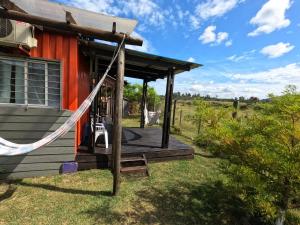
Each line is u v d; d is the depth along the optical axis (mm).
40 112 4801
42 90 4891
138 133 9094
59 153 5066
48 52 4852
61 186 4488
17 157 4770
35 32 4703
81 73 6660
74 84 5117
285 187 3131
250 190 3486
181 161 6613
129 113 18641
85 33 3693
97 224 3357
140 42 3949
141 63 6133
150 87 17516
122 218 3555
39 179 4785
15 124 4668
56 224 3301
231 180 3646
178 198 4332
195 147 8367
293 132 3008
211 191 4703
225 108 7531
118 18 4480
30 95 4812
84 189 4402
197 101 9617
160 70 7809
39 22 3439
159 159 6398
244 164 3512
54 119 4902
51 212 3582
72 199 4000
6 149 3545
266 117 3402
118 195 4234
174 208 3973
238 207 4133
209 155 7457
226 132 3742
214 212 3945
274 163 3072
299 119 3143
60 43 4938
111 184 4688
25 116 4715
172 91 6559
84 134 6926
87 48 5449
